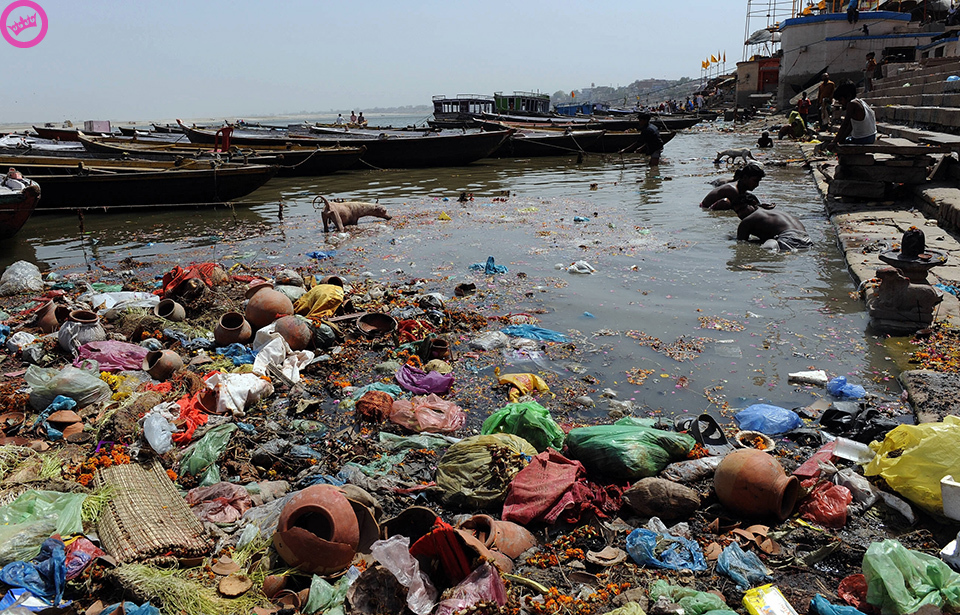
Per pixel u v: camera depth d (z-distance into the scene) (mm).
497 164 28266
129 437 5395
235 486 4625
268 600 3602
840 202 13727
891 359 6621
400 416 5695
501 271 10453
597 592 3650
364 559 3859
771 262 10438
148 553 3826
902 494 4215
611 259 11008
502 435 4965
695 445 4996
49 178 15758
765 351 7035
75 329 7320
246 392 6016
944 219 10836
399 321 7891
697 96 66875
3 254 12883
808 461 4664
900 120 21031
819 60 41531
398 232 13938
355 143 26344
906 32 40000
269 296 7906
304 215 16453
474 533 4012
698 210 15312
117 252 12844
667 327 7844
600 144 30688
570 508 4312
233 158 21141
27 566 3643
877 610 3393
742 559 3826
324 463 5098
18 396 5992
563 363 6953
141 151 21328
